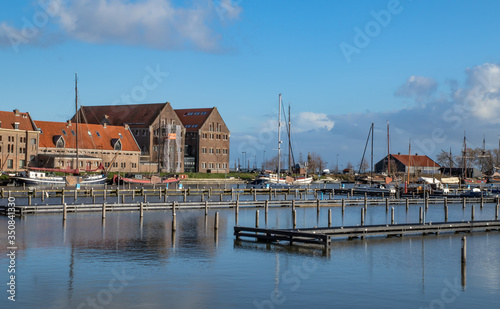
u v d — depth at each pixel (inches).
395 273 1546.5
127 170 6294.3
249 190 4628.4
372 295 1317.7
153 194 4119.1
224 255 1752.0
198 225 2454.5
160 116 6633.9
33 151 5388.8
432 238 2198.6
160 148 6766.7
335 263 1663.4
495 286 1422.2
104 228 2269.9
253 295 1299.2
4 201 3459.6
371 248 1932.8
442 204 4087.1
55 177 4645.7
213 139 7293.3
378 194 4719.5
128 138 6481.3
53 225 2321.6
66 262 1594.5
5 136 5172.2
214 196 4394.7
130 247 1850.4
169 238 2057.1
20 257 1653.5
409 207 3786.9
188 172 6929.1
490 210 3745.1
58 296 1259.8
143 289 1328.7
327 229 2084.2
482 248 1975.9
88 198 3890.3
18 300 1226.0
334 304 1242.0
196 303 1229.1
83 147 5940.0
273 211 3245.6
